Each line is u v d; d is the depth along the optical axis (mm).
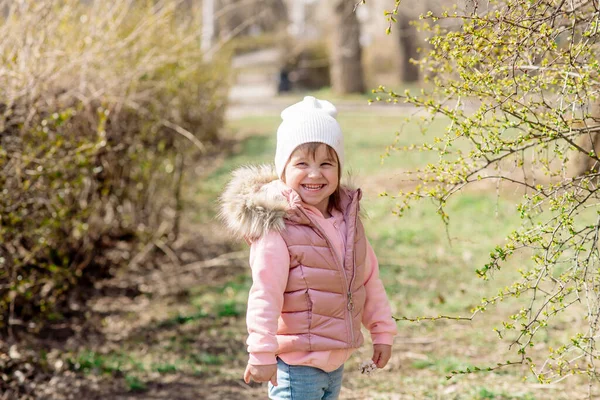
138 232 6750
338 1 25891
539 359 4656
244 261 7320
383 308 3143
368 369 3076
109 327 5520
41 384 4488
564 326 5137
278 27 28281
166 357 4996
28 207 4629
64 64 4863
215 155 12984
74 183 4906
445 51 2842
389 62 34750
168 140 6922
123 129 5863
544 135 2654
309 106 2979
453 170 2814
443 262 7023
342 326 2850
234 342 5281
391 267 6961
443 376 4500
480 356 4797
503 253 2674
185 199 8797
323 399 2984
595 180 2766
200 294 6328
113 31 5383
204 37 9352
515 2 2662
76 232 5758
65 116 4602
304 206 2900
